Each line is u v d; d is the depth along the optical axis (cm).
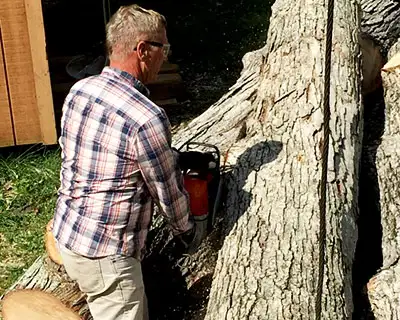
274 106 448
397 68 496
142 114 314
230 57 769
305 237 358
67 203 333
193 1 893
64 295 371
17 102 575
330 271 349
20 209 536
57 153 590
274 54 499
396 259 356
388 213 399
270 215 372
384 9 562
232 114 496
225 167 419
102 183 323
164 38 328
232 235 371
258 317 321
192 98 691
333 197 387
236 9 873
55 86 650
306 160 400
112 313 344
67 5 844
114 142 316
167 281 416
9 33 552
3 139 584
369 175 491
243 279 343
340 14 527
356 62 495
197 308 411
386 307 322
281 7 557
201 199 365
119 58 323
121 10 324
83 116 321
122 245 330
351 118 443
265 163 405
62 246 335
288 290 333
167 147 318
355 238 392
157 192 325
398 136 445
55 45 764
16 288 383
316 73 459
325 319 321
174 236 379
